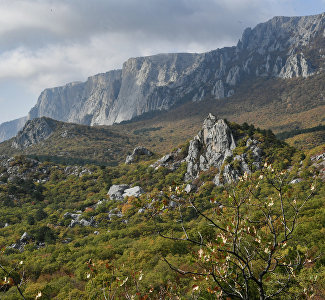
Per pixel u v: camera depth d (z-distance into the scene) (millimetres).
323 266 22781
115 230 74438
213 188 90562
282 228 8648
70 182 124562
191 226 63875
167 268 35719
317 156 85500
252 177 8633
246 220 8438
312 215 43062
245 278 8008
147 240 57406
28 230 77688
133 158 144500
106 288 9422
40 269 49406
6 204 103375
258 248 8398
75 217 92562
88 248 58344
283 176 8586
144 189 103938
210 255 7652
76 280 42188
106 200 102562
